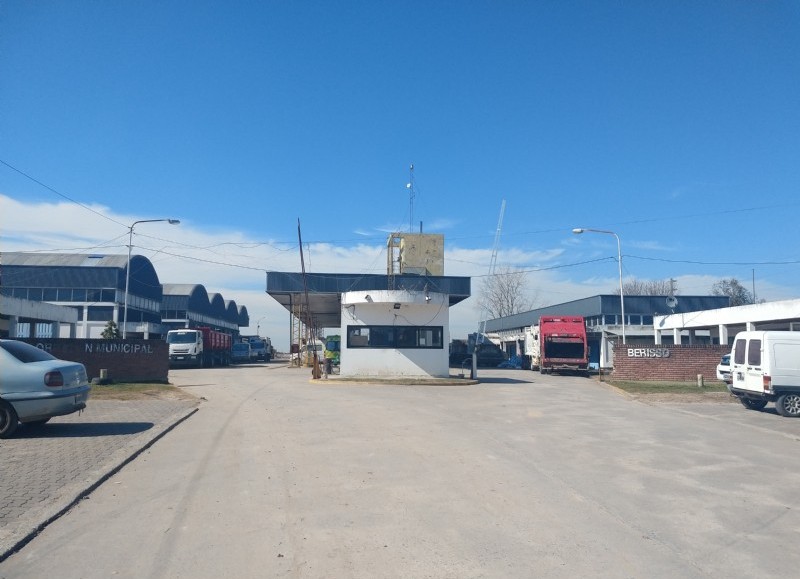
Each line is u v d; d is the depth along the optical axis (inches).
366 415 617.6
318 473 353.1
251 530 251.4
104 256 2384.4
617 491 320.2
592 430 536.4
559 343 1565.0
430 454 411.2
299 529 252.5
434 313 1181.7
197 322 3149.6
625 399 863.7
